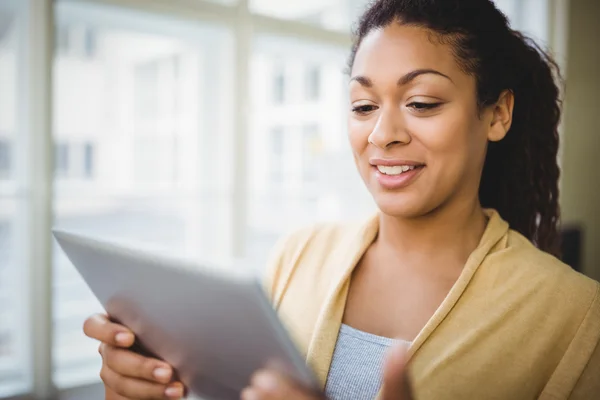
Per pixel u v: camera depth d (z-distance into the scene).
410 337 0.61
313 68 3.04
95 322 0.63
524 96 0.73
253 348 0.44
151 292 0.50
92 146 2.54
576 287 0.59
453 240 0.64
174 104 2.71
